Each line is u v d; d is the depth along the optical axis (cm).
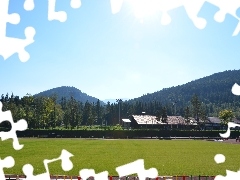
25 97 13450
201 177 2389
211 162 4003
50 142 7731
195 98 17262
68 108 17688
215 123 16312
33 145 6712
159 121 14312
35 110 13412
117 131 10575
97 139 9394
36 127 12644
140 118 14100
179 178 2370
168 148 6125
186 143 7694
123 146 6600
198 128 14600
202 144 7338
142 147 6353
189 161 4094
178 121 14712
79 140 8738
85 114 19262
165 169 3400
